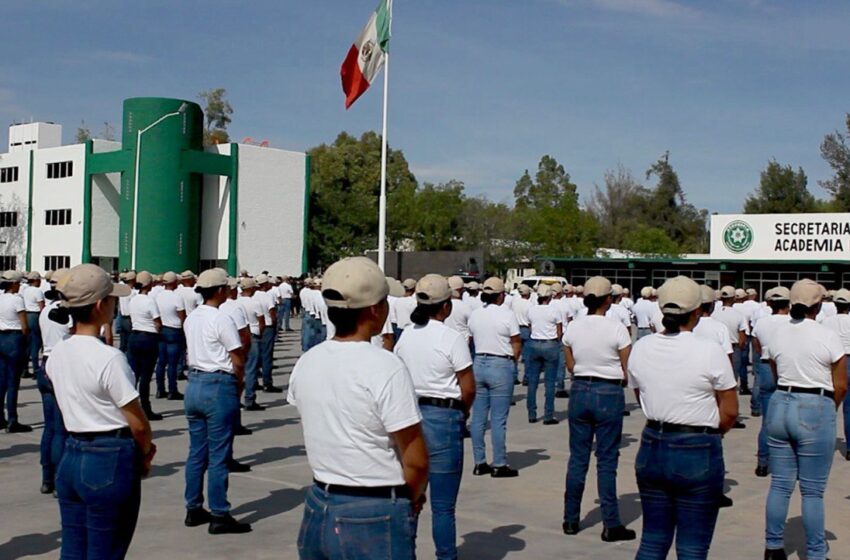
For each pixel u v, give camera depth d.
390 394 3.63
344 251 64.50
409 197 71.00
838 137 79.31
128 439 4.98
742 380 17.78
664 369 5.34
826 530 8.05
